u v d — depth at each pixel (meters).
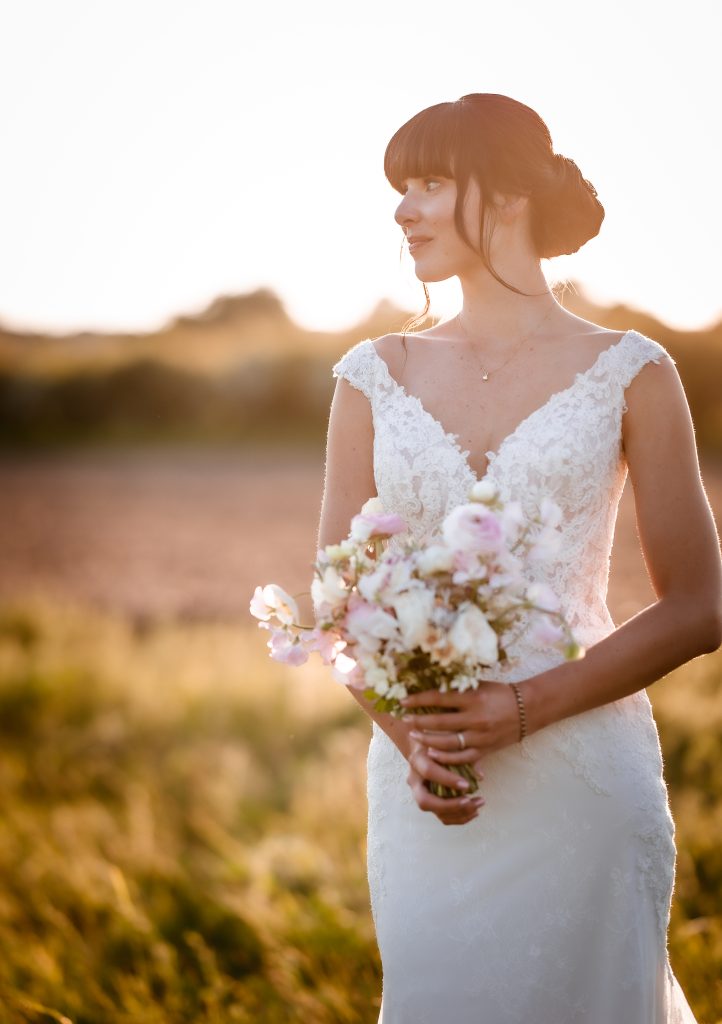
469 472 2.18
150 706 6.49
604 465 2.18
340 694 6.30
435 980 2.14
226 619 9.16
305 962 3.40
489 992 2.11
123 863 4.43
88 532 13.92
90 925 3.93
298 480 17.81
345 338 23.50
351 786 4.96
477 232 2.20
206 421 23.80
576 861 2.13
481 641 1.82
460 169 2.16
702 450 16.39
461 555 1.83
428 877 2.18
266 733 6.02
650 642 2.08
